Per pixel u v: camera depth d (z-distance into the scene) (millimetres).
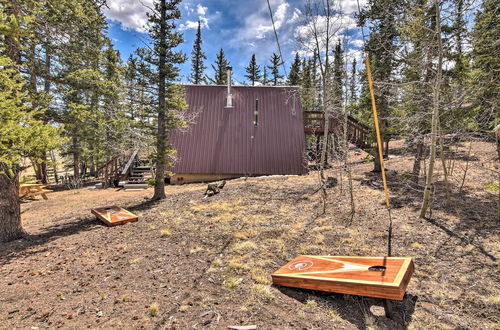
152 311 3818
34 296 4301
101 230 8000
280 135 20141
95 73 8891
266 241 6805
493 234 6297
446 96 8422
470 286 4547
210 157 19328
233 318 3693
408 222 7535
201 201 11211
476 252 5633
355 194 10703
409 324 3646
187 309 3904
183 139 19812
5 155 5250
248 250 6258
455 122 9125
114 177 19016
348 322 3670
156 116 12047
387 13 8758
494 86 7891
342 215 8547
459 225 6977
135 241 6965
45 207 12680
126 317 3695
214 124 20500
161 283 4723
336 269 4453
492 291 4367
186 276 5000
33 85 8234
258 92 22219
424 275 4977
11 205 7383
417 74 9297
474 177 11125
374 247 6273
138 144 15953
